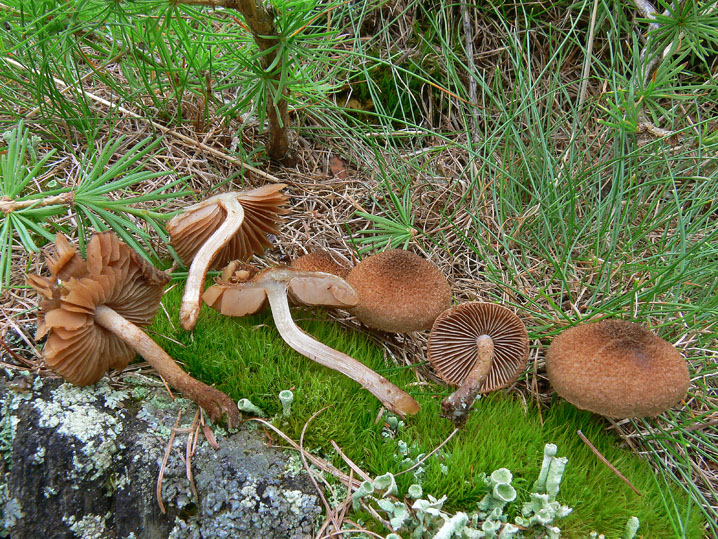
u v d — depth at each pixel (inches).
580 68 18.8
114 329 14.1
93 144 16.6
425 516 13.7
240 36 16.2
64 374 14.0
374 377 14.5
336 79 17.8
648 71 17.4
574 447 14.8
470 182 17.8
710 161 17.5
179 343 14.8
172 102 17.7
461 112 17.7
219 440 14.2
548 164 17.2
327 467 14.2
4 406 14.2
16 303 15.1
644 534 14.2
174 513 14.0
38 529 14.1
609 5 18.5
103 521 14.2
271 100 16.5
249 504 13.9
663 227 17.4
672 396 14.3
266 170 17.5
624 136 17.3
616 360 14.4
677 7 15.3
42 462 14.0
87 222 15.7
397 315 14.9
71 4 15.3
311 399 14.5
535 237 17.0
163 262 15.9
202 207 15.2
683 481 14.9
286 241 16.8
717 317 15.8
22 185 14.4
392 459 14.3
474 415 14.8
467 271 16.8
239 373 14.6
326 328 15.4
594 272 16.8
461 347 15.1
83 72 17.8
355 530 13.8
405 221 16.5
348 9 18.6
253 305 14.8
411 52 18.7
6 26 16.8
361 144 18.2
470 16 18.9
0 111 16.9
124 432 14.2
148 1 15.0
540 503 13.9
